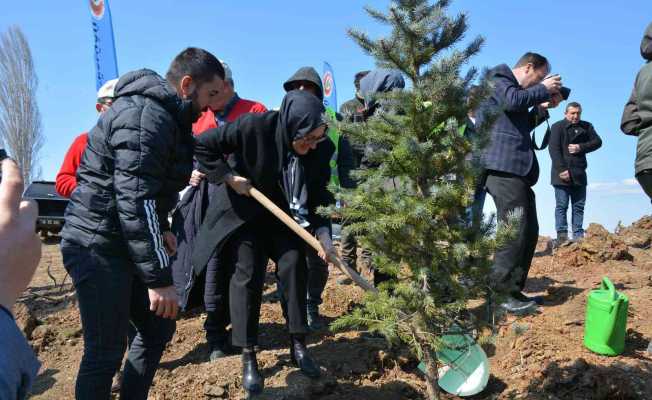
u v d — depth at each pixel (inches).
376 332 146.2
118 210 81.4
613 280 185.5
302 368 121.0
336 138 157.9
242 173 120.2
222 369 125.0
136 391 98.9
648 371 113.5
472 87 92.0
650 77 132.4
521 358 126.5
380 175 95.2
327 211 99.3
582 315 149.0
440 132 93.1
